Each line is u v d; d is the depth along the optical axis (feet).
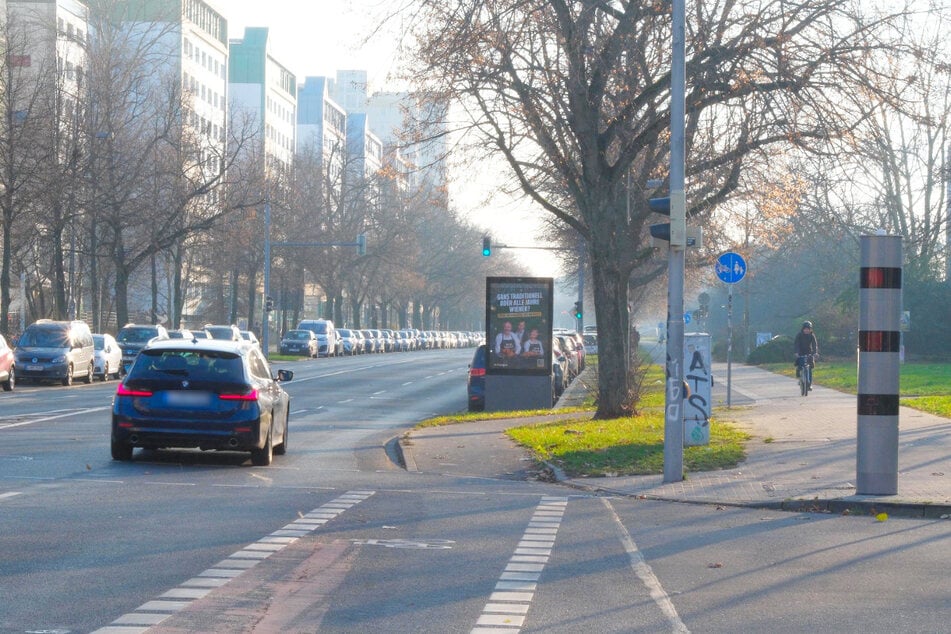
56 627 21.22
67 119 161.58
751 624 22.71
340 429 78.28
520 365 95.61
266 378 55.21
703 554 31.07
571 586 26.37
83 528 32.76
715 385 133.49
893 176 134.62
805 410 86.89
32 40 178.50
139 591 24.59
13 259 182.29
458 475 51.67
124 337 164.25
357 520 35.83
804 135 65.57
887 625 22.70
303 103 474.90
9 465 48.98
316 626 21.90
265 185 215.51
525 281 95.76
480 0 64.44
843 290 198.59
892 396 41.50
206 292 323.78
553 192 94.12
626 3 71.15
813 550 31.86
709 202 75.56
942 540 33.76
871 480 41.42
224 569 27.25
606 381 78.84
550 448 59.93
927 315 194.80
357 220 281.74
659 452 55.98
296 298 285.84
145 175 179.52
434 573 27.61
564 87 73.00
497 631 21.81
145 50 195.72
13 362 111.96
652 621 22.86
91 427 69.87
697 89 67.97
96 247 184.55
